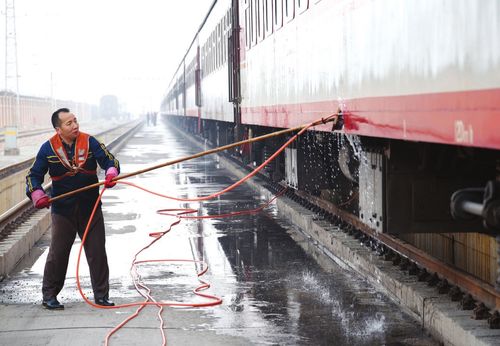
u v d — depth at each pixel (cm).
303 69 923
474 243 694
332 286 787
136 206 1534
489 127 398
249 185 1911
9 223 1107
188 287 793
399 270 750
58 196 682
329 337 599
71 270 894
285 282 811
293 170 1200
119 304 719
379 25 597
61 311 693
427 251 846
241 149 1881
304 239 1099
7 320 662
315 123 724
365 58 639
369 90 626
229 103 1862
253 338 599
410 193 628
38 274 873
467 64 427
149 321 654
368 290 765
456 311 581
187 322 650
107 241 1098
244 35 1538
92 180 696
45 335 612
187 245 1057
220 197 1678
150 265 917
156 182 2039
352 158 900
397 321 646
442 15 465
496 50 391
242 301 727
